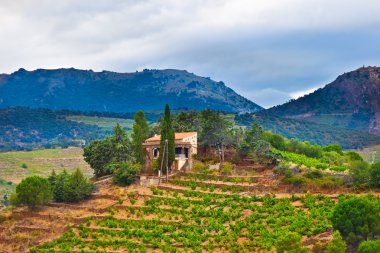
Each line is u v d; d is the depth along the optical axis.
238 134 167.75
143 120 176.25
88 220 133.38
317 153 180.00
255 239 110.56
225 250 110.44
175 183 146.38
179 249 115.19
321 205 121.00
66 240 126.31
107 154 161.38
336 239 90.44
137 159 158.38
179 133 164.38
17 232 132.38
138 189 146.25
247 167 150.62
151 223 127.31
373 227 95.56
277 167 143.38
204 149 164.25
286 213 119.69
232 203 130.12
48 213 139.25
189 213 129.38
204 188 141.50
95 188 150.12
